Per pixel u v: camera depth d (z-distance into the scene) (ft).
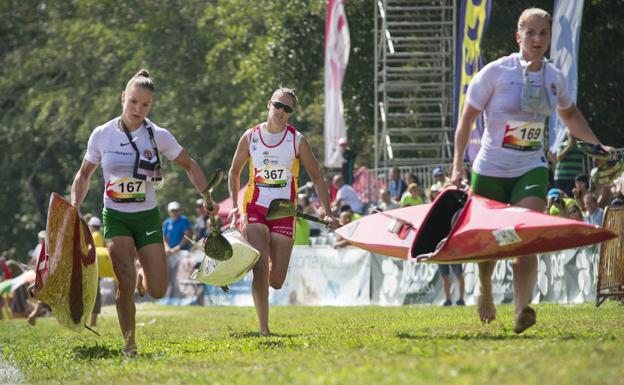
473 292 145.59
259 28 313.32
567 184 139.95
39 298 69.97
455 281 148.46
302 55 266.98
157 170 72.79
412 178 167.63
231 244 80.28
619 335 62.49
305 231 181.16
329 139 199.41
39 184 414.00
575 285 129.39
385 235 72.95
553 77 68.95
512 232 62.64
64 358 74.38
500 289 140.77
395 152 252.62
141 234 72.95
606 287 110.73
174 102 347.36
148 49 351.46
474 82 69.31
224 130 337.11
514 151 68.95
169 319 134.31
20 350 85.15
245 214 85.61
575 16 132.98
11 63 391.04
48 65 377.91
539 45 68.33
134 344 72.64
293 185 86.22
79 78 370.32
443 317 102.78
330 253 173.06
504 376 44.83
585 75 208.44
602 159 70.23
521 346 56.29
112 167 71.82
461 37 160.76
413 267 156.25
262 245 84.89
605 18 208.54
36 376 63.98
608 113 209.36
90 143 72.74
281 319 119.96
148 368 61.93
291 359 59.72
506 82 68.54
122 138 72.23
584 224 61.21
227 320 123.95
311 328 95.20
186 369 59.98
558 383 42.73
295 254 180.34
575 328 73.61
